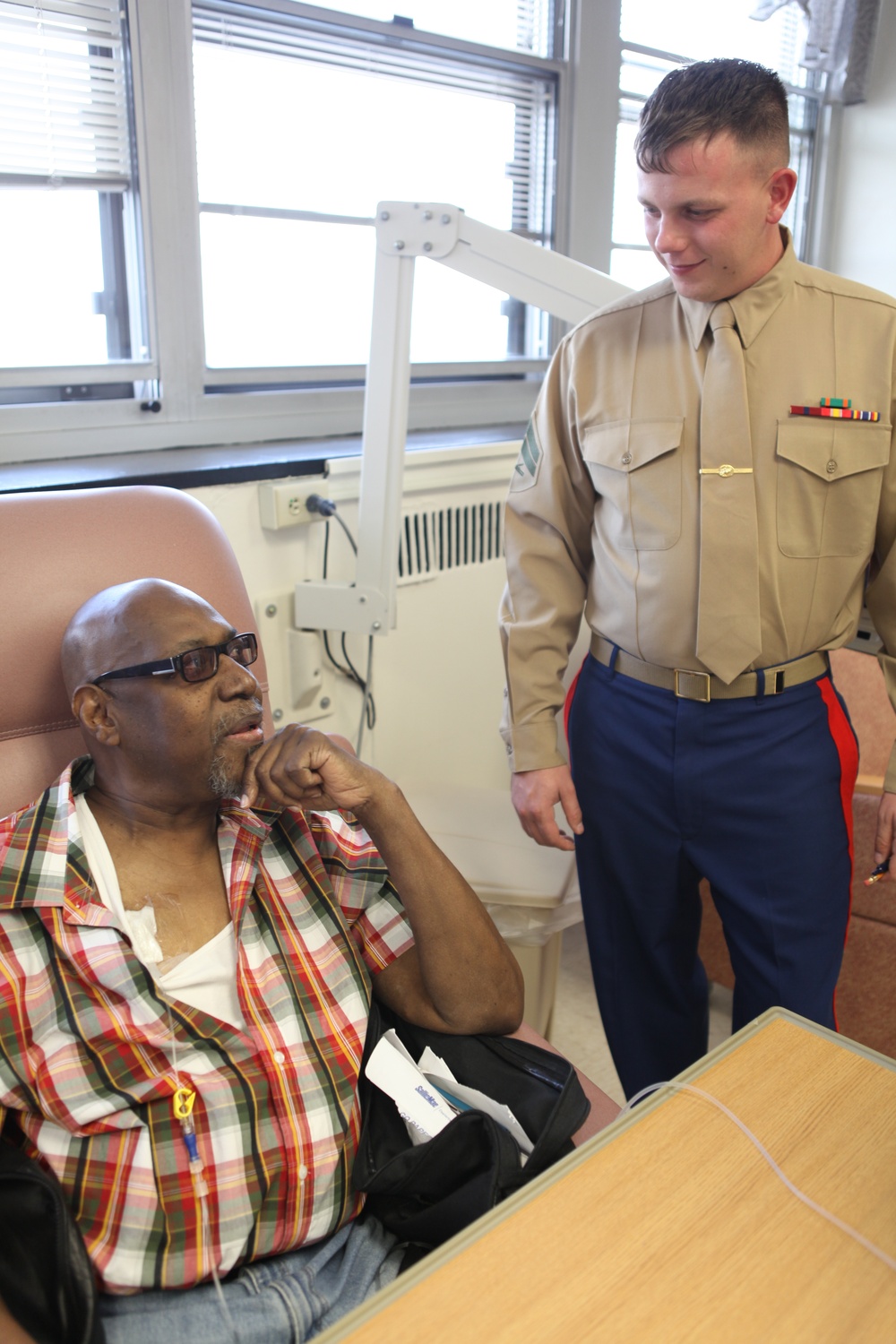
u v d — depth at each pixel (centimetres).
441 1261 64
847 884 129
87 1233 83
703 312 116
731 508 115
